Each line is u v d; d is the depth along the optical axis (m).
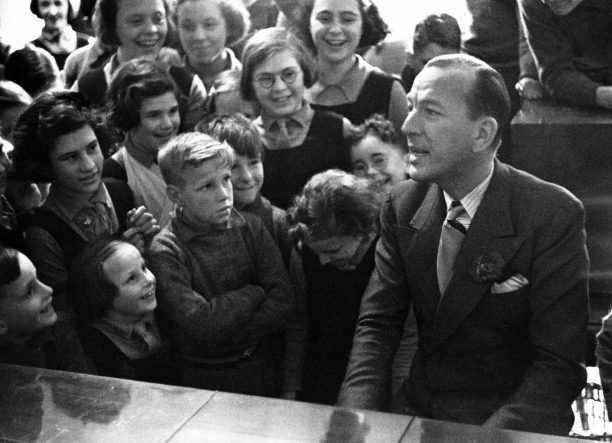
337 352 6.03
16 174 6.30
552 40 5.39
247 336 6.18
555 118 5.40
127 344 6.35
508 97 5.40
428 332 5.68
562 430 5.39
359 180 5.82
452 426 4.93
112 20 6.18
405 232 5.64
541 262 5.38
